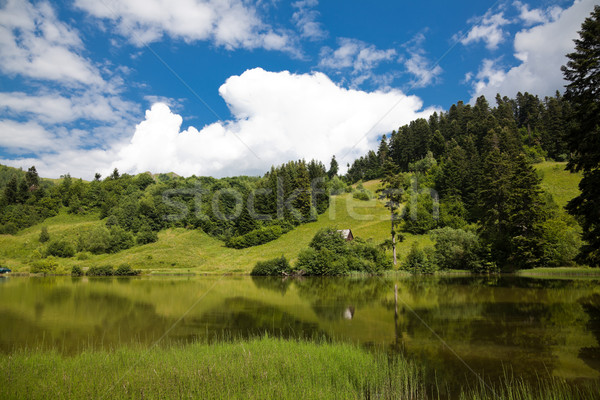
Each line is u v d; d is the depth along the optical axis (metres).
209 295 32.09
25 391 9.29
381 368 11.86
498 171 55.25
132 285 40.94
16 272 60.16
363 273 51.00
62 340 16.41
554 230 46.41
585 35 20.62
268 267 52.84
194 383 10.01
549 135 111.19
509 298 27.20
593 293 28.70
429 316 21.34
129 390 9.48
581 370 12.02
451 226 65.38
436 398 9.84
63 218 104.69
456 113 158.00
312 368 11.36
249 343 14.98
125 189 117.81
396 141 135.00
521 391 10.29
